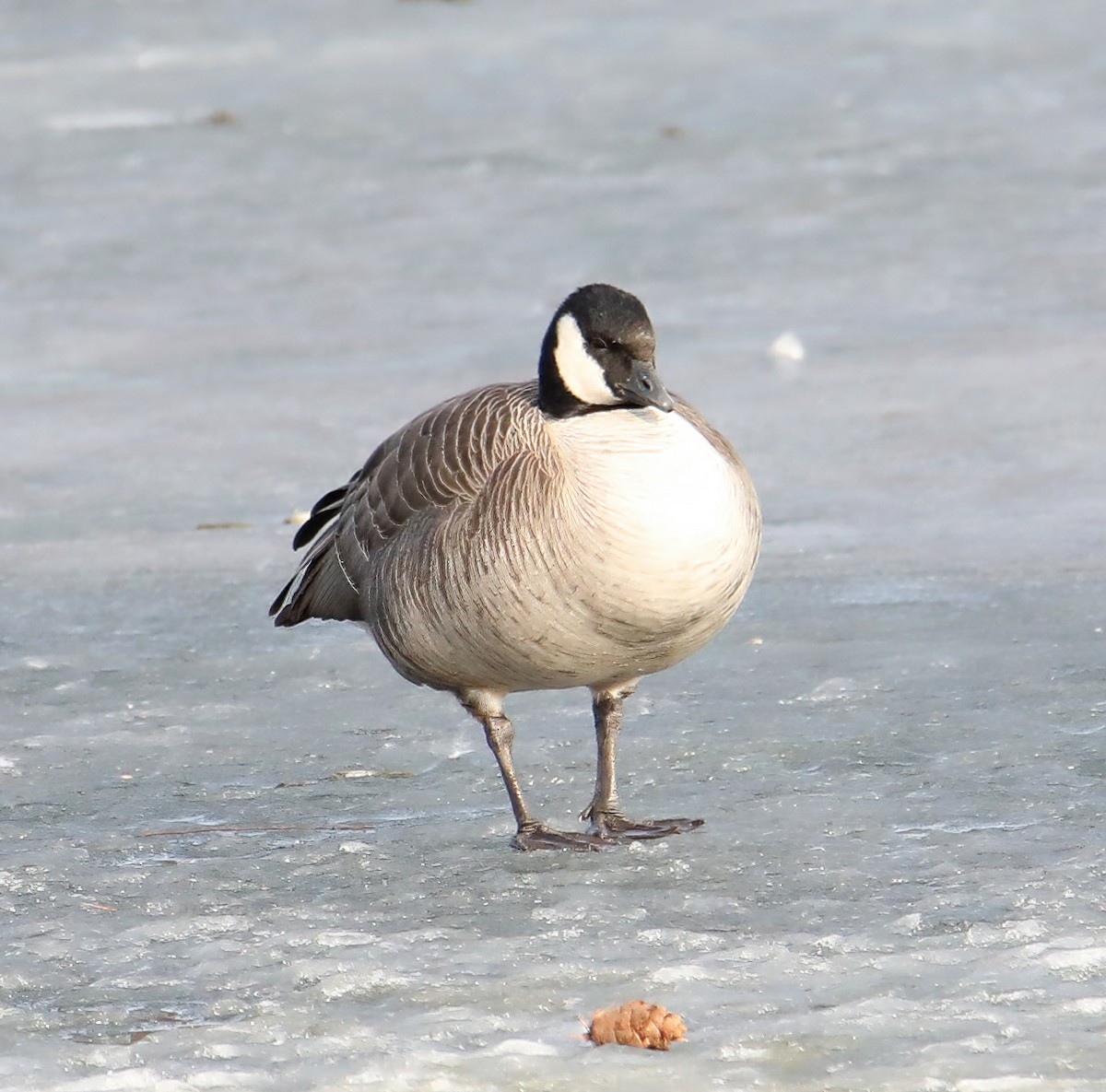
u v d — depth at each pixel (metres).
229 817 10.52
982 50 42.62
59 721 12.10
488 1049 7.53
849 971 8.13
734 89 39.69
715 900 9.02
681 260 27.20
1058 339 22.16
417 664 10.19
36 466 18.81
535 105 39.00
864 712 11.63
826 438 18.64
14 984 8.33
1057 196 29.83
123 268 28.05
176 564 15.58
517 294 25.75
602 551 9.10
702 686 12.35
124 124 38.44
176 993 8.20
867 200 30.23
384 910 9.11
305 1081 7.31
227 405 20.97
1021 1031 7.50
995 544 15.12
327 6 51.06
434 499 9.92
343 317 24.98
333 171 34.00
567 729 11.79
